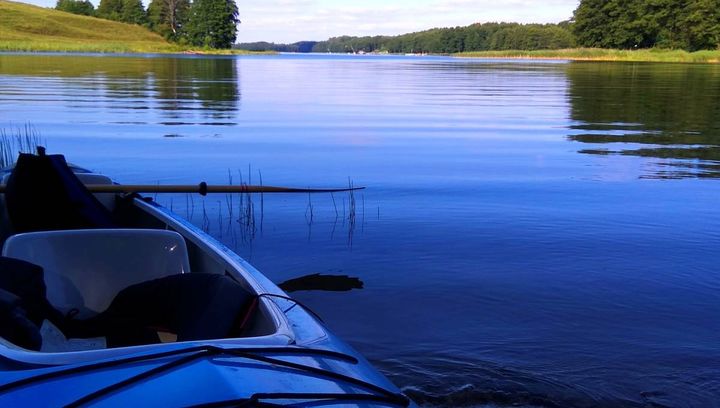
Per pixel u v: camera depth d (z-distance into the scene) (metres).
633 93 25.06
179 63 48.75
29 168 4.24
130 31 95.31
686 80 33.50
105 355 2.16
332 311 4.53
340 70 46.12
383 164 9.87
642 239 6.25
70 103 17.58
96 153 10.26
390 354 3.92
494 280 5.13
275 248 5.86
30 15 87.75
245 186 5.54
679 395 3.57
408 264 5.48
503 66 55.66
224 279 2.93
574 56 78.19
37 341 2.56
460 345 4.04
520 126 14.83
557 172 9.46
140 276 3.51
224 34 100.94
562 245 6.05
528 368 3.79
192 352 2.16
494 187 8.38
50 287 3.36
